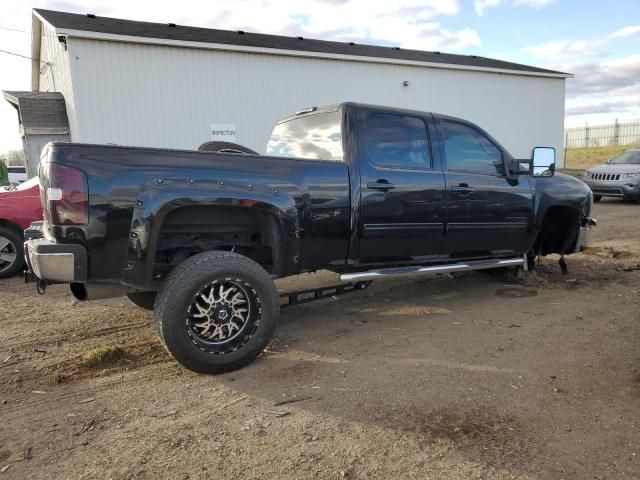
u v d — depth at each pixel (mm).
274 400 3215
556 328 4520
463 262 5293
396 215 4547
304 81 16656
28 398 3242
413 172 4668
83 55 13070
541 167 5527
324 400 3207
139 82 13883
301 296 4441
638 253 7828
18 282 6469
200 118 14922
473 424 2898
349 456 2598
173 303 3340
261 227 4082
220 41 15195
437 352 3988
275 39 18219
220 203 3549
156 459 2576
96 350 3826
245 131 15742
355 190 4297
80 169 3178
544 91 23234
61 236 3178
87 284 3342
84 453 2631
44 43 18719
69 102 14016
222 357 3535
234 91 15398
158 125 14289
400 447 2672
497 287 6020
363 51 19219
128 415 3029
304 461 2555
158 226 3371
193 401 3207
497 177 5328
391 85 18641
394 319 4855
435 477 2422
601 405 3117
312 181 4055
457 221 4988
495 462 2539
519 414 3010
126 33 13836
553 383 3420
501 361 3797
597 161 32375
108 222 3242
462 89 20594
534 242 5891
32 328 4586
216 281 3473
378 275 4566
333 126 4512
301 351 4039
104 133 13531
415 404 3137
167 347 3383
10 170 25422
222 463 2543
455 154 5082
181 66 14469
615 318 4773
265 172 3816
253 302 3650
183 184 3439
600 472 2459
